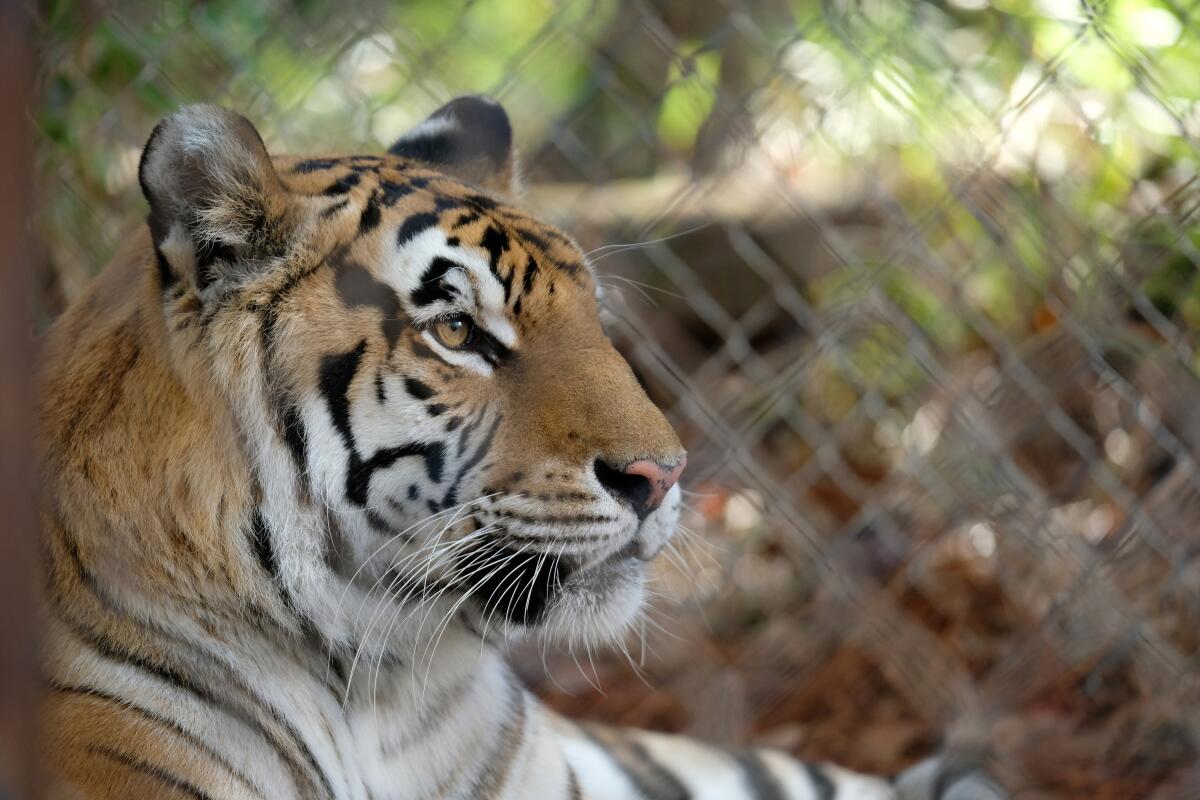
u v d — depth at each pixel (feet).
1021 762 22.82
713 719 24.14
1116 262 24.03
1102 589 23.97
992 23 26.48
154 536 13.69
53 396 14.19
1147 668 23.99
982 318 25.75
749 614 26.71
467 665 15.76
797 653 25.86
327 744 14.67
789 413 29.17
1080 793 22.00
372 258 14.03
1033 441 27.63
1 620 5.93
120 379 13.98
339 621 14.61
